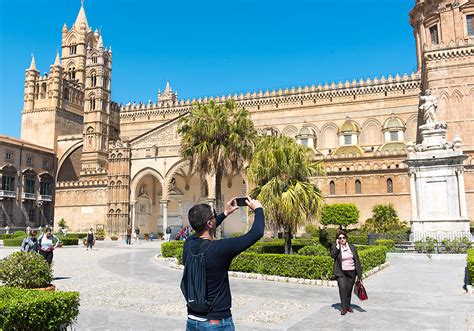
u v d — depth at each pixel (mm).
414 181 33750
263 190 23078
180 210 74812
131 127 98875
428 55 61719
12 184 84188
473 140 58031
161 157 70062
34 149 89562
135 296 15156
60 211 80750
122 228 70812
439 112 60125
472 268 15672
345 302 11930
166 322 11078
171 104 95938
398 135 76500
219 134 31938
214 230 5645
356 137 78750
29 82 98938
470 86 59344
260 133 61156
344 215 54719
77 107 103188
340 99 83250
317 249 21641
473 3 69125
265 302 13789
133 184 71812
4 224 81625
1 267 13102
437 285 17312
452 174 32438
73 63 112938
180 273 22281
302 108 85562
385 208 53750
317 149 82875
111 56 96875
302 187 23219
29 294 8625
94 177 83062
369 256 20984
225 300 5152
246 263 20484
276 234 39750
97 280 19578
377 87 80750
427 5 74688
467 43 60125
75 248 46094
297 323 10852
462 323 10773
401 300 14031
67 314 8672
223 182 67875
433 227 32375
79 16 116438
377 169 65688
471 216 55625
